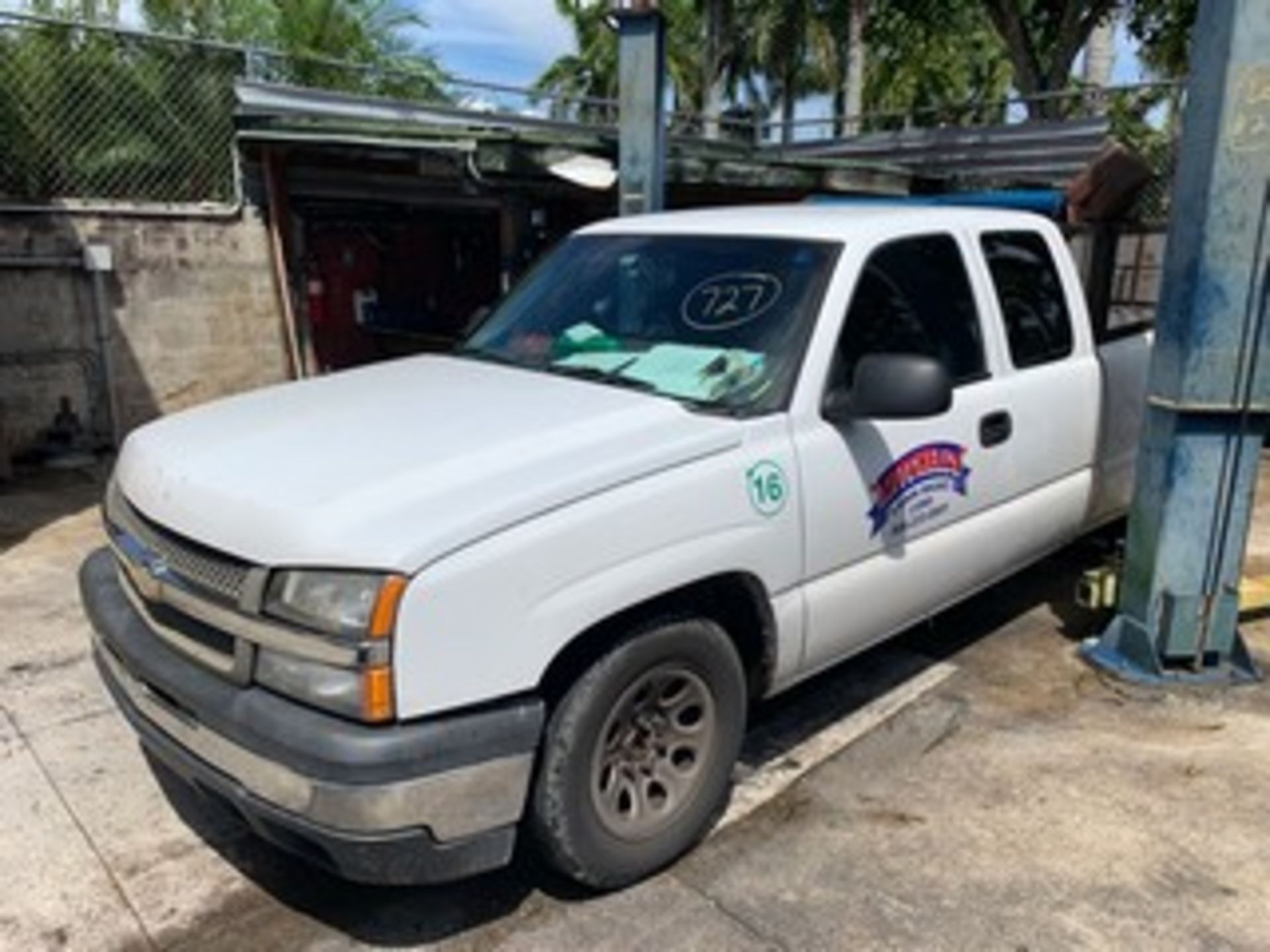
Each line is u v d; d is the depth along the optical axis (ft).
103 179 27.96
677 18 79.87
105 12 36.27
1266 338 12.80
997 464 12.92
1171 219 13.04
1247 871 10.09
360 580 7.73
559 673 8.95
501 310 13.79
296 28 50.01
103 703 13.43
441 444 9.23
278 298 31.04
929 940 9.12
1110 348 15.52
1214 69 12.15
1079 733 12.75
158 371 29.12
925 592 12.34
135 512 9.66
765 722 13.01
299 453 9.20
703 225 12.77
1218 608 13.79
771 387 10.50
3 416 25.75
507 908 9.54
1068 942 9.11
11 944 9.05
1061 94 38.73
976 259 13.03
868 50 70.95
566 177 24.72
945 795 11.37
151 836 10.62
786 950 8.99
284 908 9.58
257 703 8.07
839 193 32.73
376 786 7.64
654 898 9.67
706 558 9.46
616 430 9.59
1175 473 13.35
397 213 36.24
